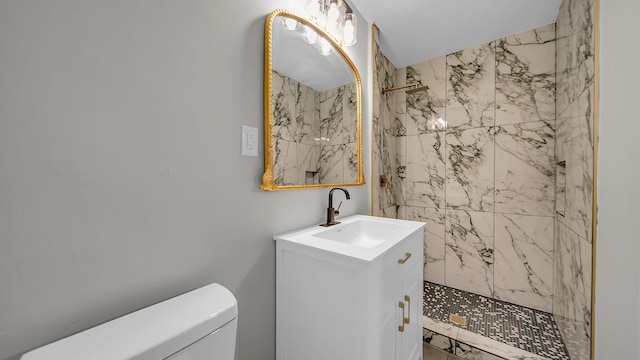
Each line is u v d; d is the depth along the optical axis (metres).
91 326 0.55
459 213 2.09
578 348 1.16
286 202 1.05
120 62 0.58
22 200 0.47
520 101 1.83
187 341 0.53
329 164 1.31
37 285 0.48
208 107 0.77
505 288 1.89
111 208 0.57
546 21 1.70
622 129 0.89
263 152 0.95
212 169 0.78
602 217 0.95
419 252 1.23
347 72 1.45
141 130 0.62
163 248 0.67
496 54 1.92
